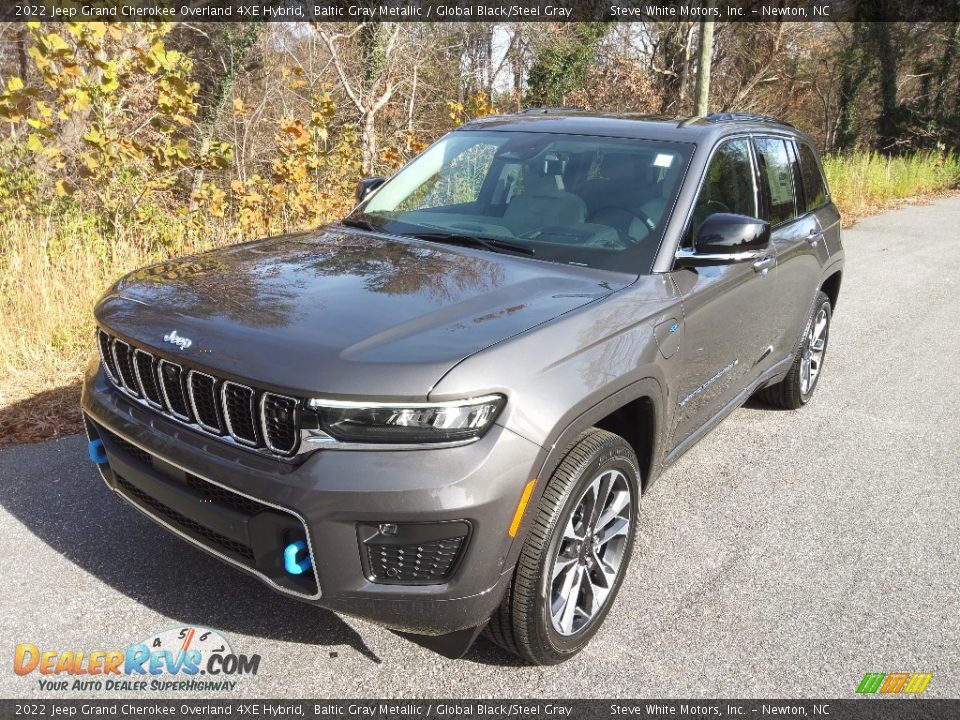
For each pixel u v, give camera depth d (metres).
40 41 6.36
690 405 3.48
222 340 2.42
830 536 3.80
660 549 3.61
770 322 4.29
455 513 2.23
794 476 4.44
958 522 4.00
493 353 2.37
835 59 31.20
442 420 2.24
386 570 2.31
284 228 8.14
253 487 2.30
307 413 2.25
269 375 2.28
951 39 31.45
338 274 2.95
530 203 3.57
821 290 5.47
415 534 2.26
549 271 3.10
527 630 2.57
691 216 3.41
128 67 7.12
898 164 23.00
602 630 3.02
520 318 2.61
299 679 2.67
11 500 3.62
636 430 3.15
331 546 2.25
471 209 3.69
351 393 2.21
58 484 3.78
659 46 20.58
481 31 19.50
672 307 3.08
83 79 6.62
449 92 18.92
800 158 4.96
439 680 2.71
